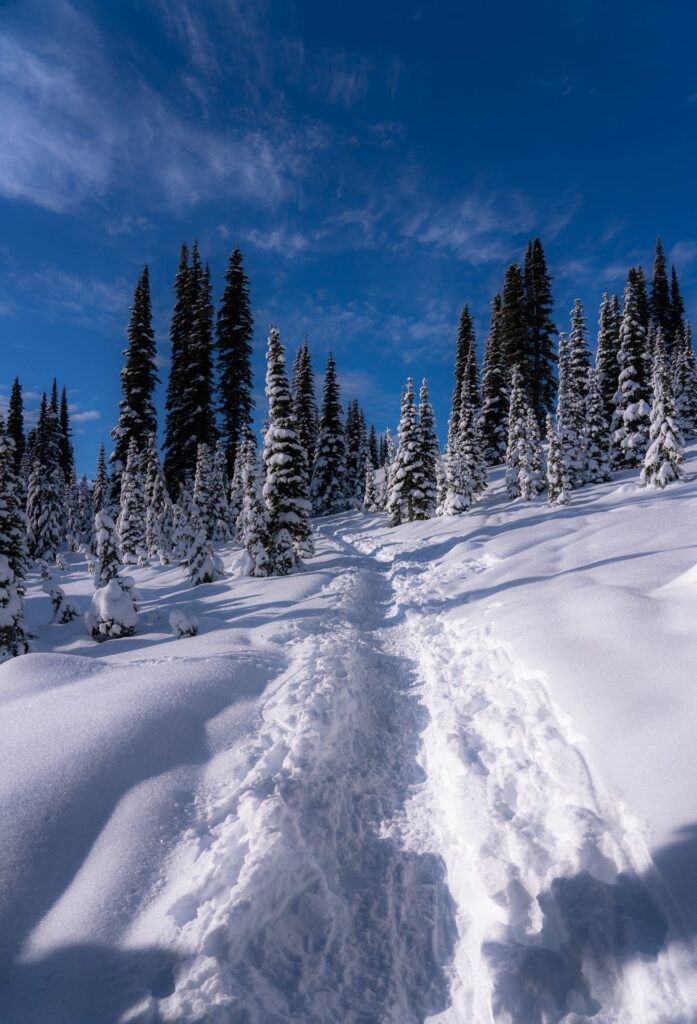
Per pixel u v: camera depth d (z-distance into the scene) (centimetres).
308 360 4906
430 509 3191
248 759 496
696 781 340
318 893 368
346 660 804
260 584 1527
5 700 630
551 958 286
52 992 277
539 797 416
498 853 375
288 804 435
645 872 304
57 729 515
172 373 4469
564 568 1123
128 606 1141
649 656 514
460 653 804
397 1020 292
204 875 349
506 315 4662
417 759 559
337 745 564
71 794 419
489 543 1745
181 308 4709
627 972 266
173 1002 267
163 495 3344
